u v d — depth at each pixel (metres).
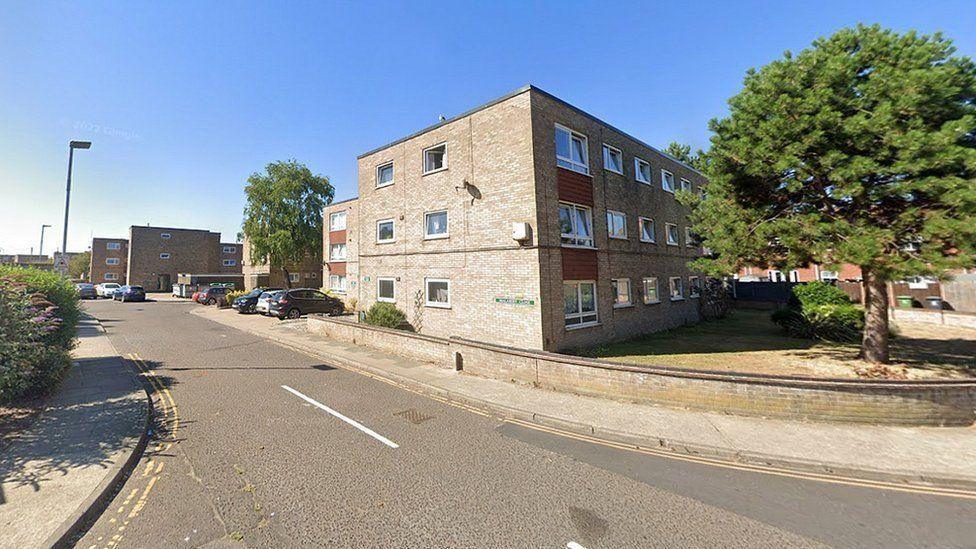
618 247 15.53
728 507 4.14
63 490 4.17
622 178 16.28
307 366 10.85
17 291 6.91
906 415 6.09
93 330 17.67
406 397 8.05
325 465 5.02
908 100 6.77
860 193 7.39
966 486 4.59
